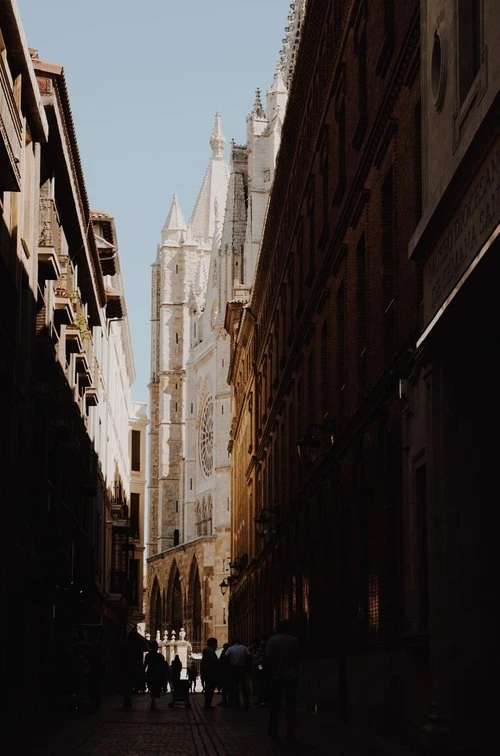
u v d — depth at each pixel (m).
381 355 24.86
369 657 25.14
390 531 23.73
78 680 38.88
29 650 33.44
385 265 25.03
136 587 104.56
